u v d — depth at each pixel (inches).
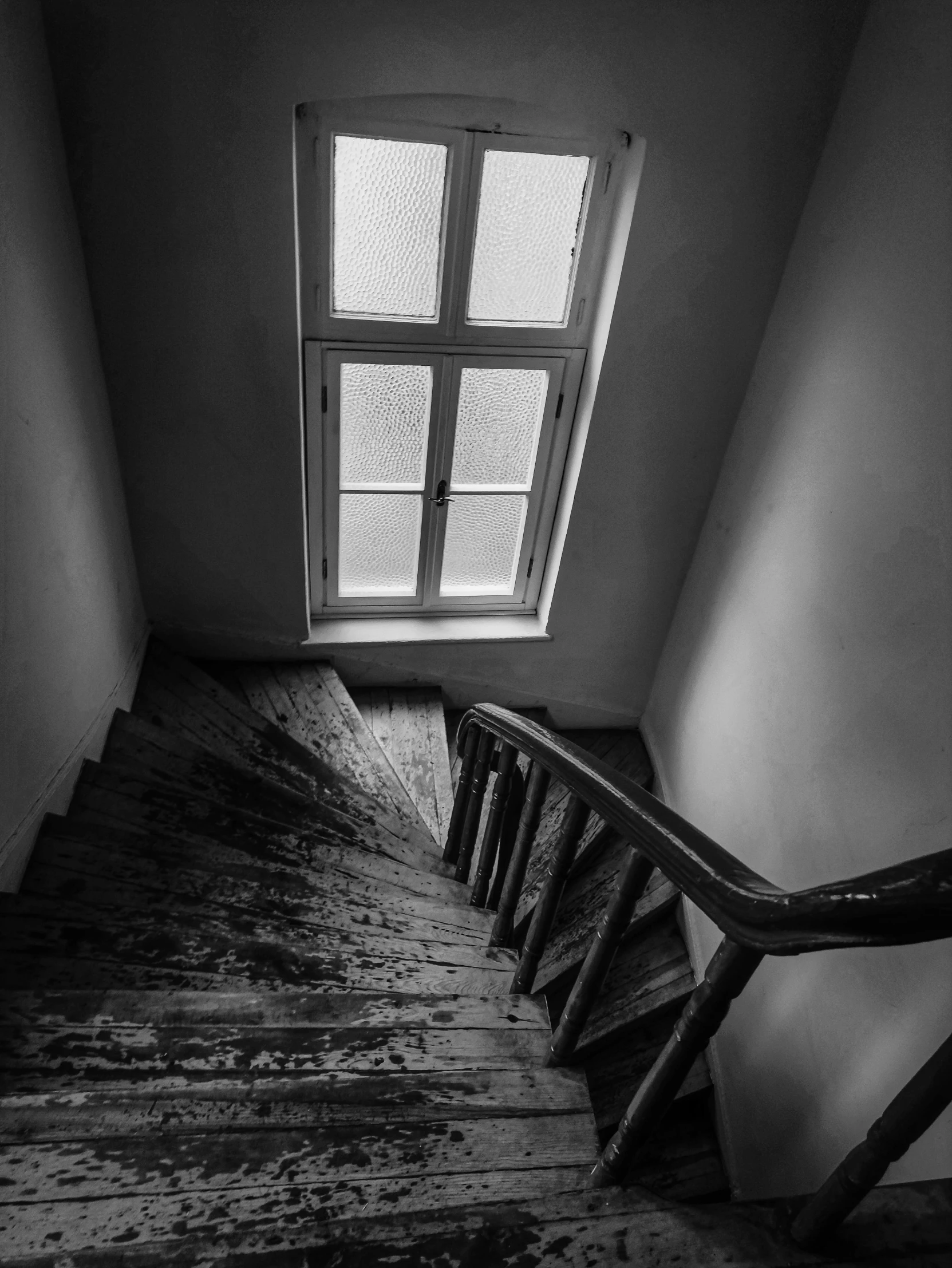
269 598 161.6
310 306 136.1
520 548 169.9
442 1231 46.4
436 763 163.8
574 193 134.4
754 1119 119.3
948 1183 46.3
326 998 74.2
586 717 188.1
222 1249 46.2
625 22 112.0
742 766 136.3
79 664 117.0
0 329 87.9
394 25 109.0
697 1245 44.8
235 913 98.7
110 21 103.6
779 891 40.9
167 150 113.3
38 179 100.5
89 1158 52.4
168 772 126.6
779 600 127.0
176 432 137.9
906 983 87.1
